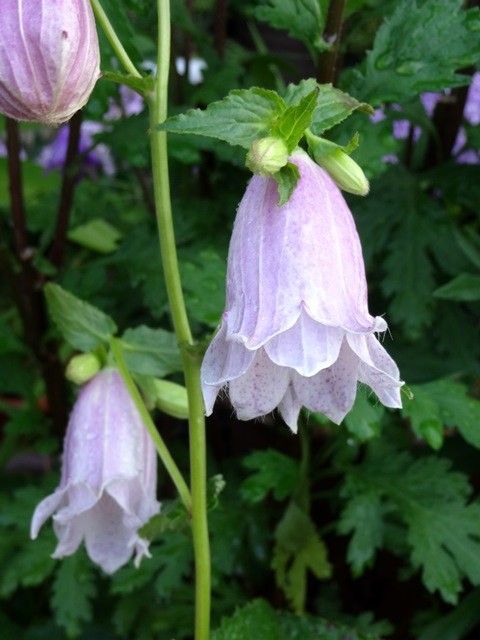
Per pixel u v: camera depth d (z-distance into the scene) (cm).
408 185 24
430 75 18
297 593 23
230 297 13
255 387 13
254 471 26
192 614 24
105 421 17
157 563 23
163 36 15
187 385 16
